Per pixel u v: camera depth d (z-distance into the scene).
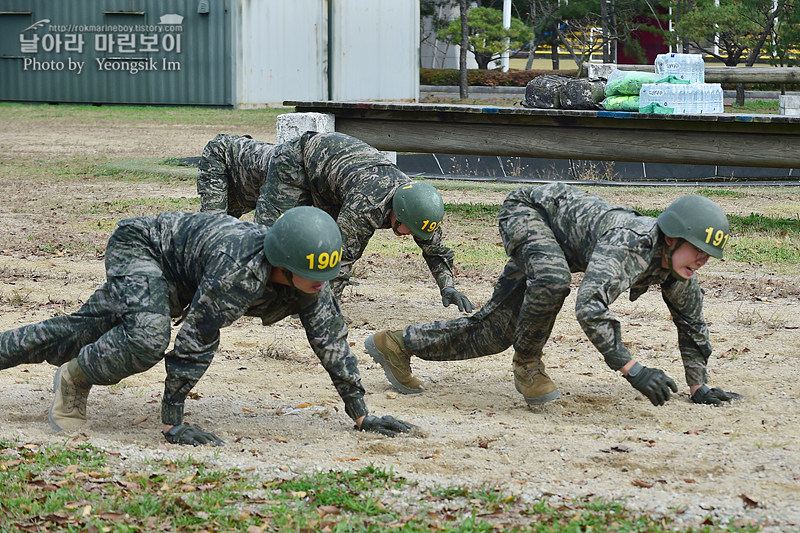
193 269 6.26
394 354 7.83
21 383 8.00
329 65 41.62
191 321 6.14
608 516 5.04
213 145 11.16
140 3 40.19
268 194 10.08
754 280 12.43
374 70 42.84
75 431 6.67
